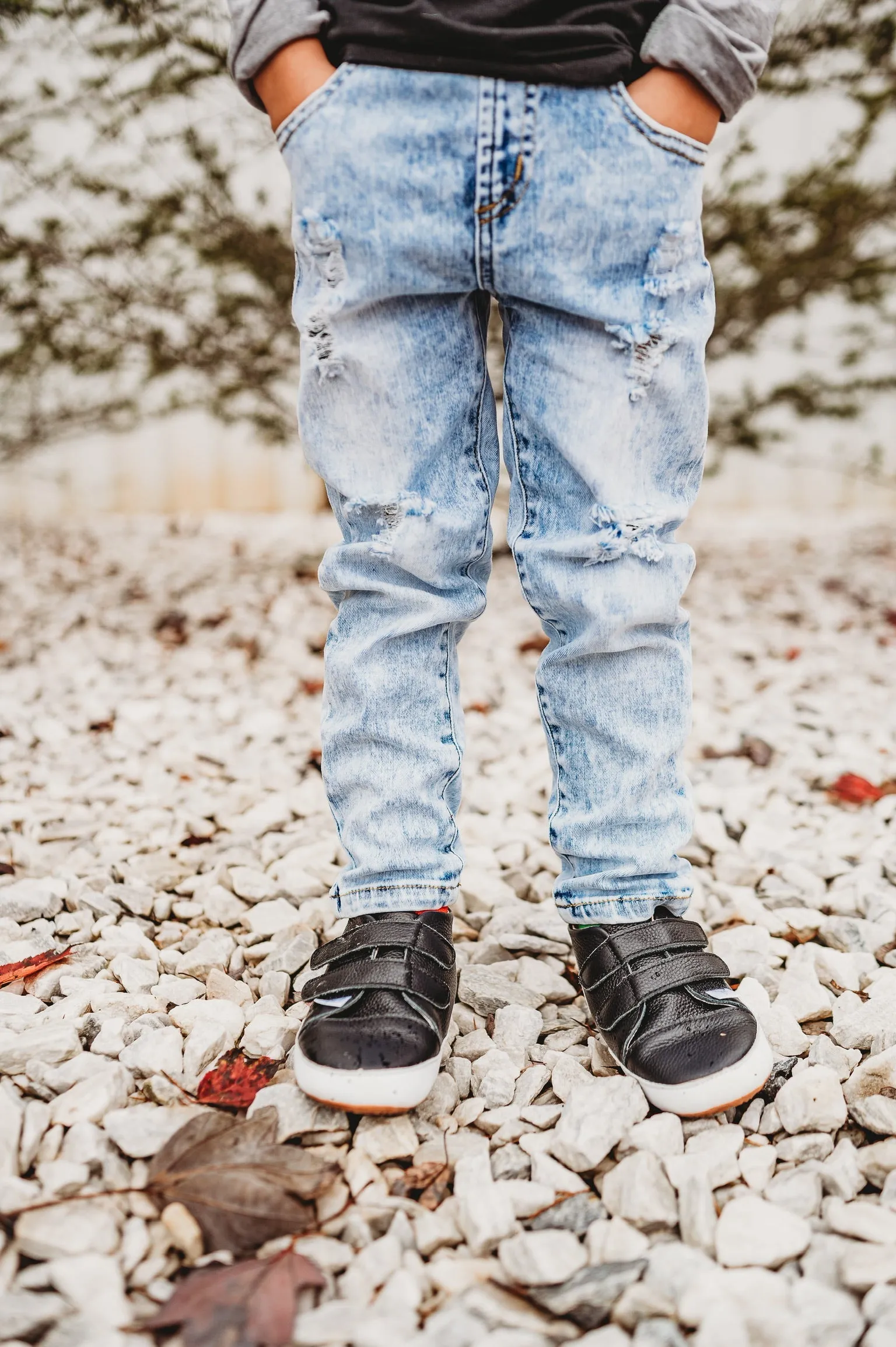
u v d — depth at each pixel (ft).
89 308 9.36
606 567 3.07
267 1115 2.88
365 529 3.15
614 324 2.87
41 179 8.64
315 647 7.93
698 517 14.21
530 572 3.20
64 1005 3.53
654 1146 2.86
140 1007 3.56
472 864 4.70
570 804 3.35
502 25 2.75
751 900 4.35
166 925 4.19
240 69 2.93
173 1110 3.01
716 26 2.67
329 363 2.98
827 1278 2.48
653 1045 3.00
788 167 10.61
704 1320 2.32
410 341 3.01
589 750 3.28
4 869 4.52
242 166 9.53
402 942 3.08
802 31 7.75
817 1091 3.05
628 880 3.25
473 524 3.21
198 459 13.82
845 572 10.23
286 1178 2.64
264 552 11.38
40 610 8.80
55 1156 2.82
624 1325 2.36
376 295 2.90
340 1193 2.72
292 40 2.82
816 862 4.72
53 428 10.82
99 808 5.28
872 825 5.13
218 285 9.46
